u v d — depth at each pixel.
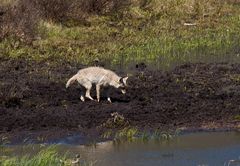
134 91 44.66
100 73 42.12
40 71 50.62
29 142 36.22
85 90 44.22
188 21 71.69
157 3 74.81
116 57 56.47
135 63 55.19
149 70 52.31
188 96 43.84
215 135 37.56
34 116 39.84
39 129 38.19
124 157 33.59
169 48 60.28
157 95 44.03
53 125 38.75
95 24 66.56
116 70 52.41
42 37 59.94
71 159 32.44
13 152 34.28
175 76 49.41
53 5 65.00
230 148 35.38
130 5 72.56
